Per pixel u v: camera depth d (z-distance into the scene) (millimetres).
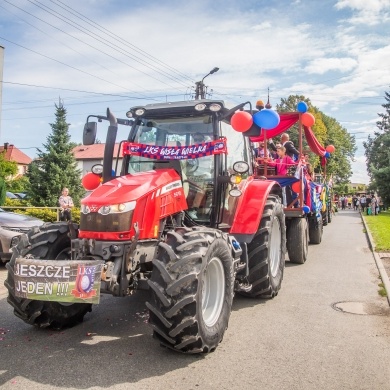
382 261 9680
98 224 4488
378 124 52531
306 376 3893
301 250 9328
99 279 4121
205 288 4586
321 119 47719
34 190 28094
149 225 4660
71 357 4289
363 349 4527
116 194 4566
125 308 6016
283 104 47750
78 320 5328
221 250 4594
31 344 4645
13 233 8516
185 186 5492
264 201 6098
